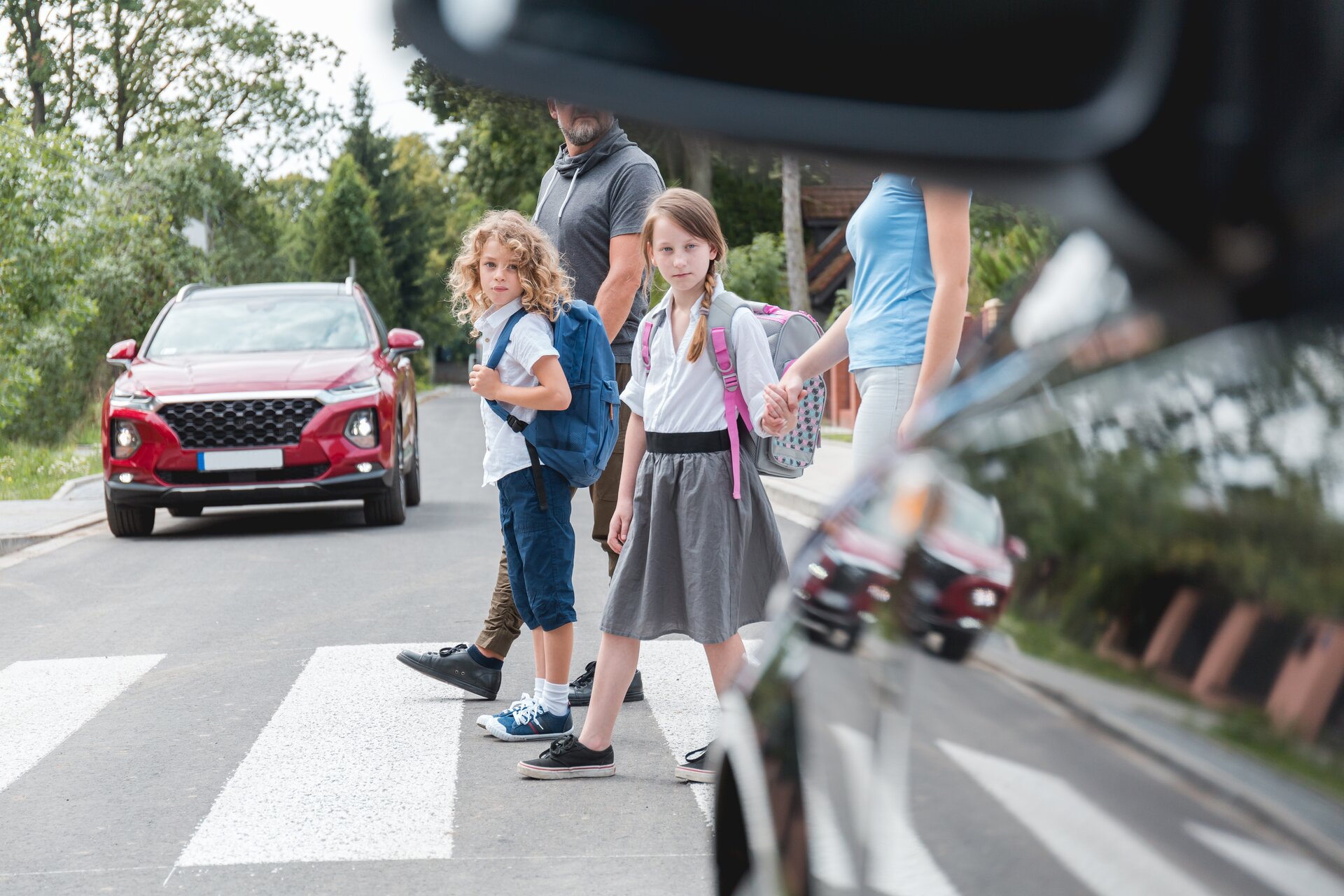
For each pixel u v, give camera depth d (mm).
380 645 6414
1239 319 774
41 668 6062
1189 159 654
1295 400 778
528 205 37562
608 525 5492
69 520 11805
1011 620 1040
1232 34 643
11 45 40719
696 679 5660
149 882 3398
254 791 4145
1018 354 1141
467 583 8141
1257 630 790
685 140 631
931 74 645
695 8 625
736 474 4094
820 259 39969
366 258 77812
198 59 42406
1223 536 825
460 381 100500
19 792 4215
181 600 7812
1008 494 1085
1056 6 639
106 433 10719
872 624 1304
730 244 39156
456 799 4055
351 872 3451
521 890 3309
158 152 36500
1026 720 1000
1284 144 651
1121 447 927
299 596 7836
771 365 4105
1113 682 903
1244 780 775
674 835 3705
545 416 4547
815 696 1410
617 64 620
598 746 4254
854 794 1286
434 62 613
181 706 5305
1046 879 965
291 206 46281
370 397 10883
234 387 10672
